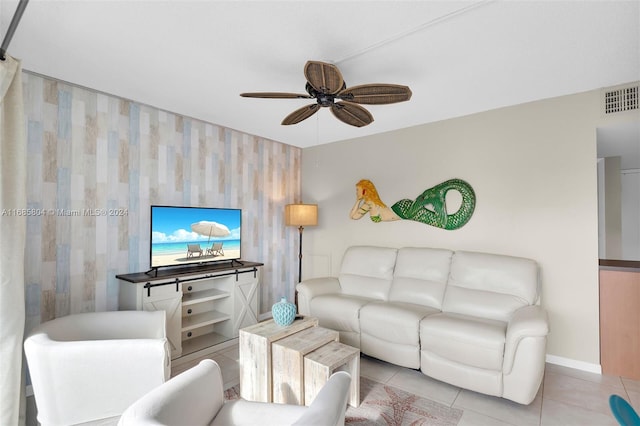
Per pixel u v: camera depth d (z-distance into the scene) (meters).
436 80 2.54
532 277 2.67
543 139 2.95
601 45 2.02
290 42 2.01
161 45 2.04
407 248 3.47
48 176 2.48
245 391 2.29
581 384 2.49
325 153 4.64
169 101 2.97
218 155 3.74
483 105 3.11
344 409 1.14
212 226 3.50
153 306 2.72
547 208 2.92
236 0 1.63
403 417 2.06
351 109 2.32
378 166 4.07
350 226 4.34
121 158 2.90
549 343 2.89
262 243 4.29
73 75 2.44
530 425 1.98
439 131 3.57
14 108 1.84
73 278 2.60
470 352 2.28
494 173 3.21
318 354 2.12
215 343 3.20
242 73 2.43
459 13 1.72
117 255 2.86
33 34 1.91
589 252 2.73
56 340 1.87
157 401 1.13
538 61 2.23
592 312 2.71
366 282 3.48
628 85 2.59
